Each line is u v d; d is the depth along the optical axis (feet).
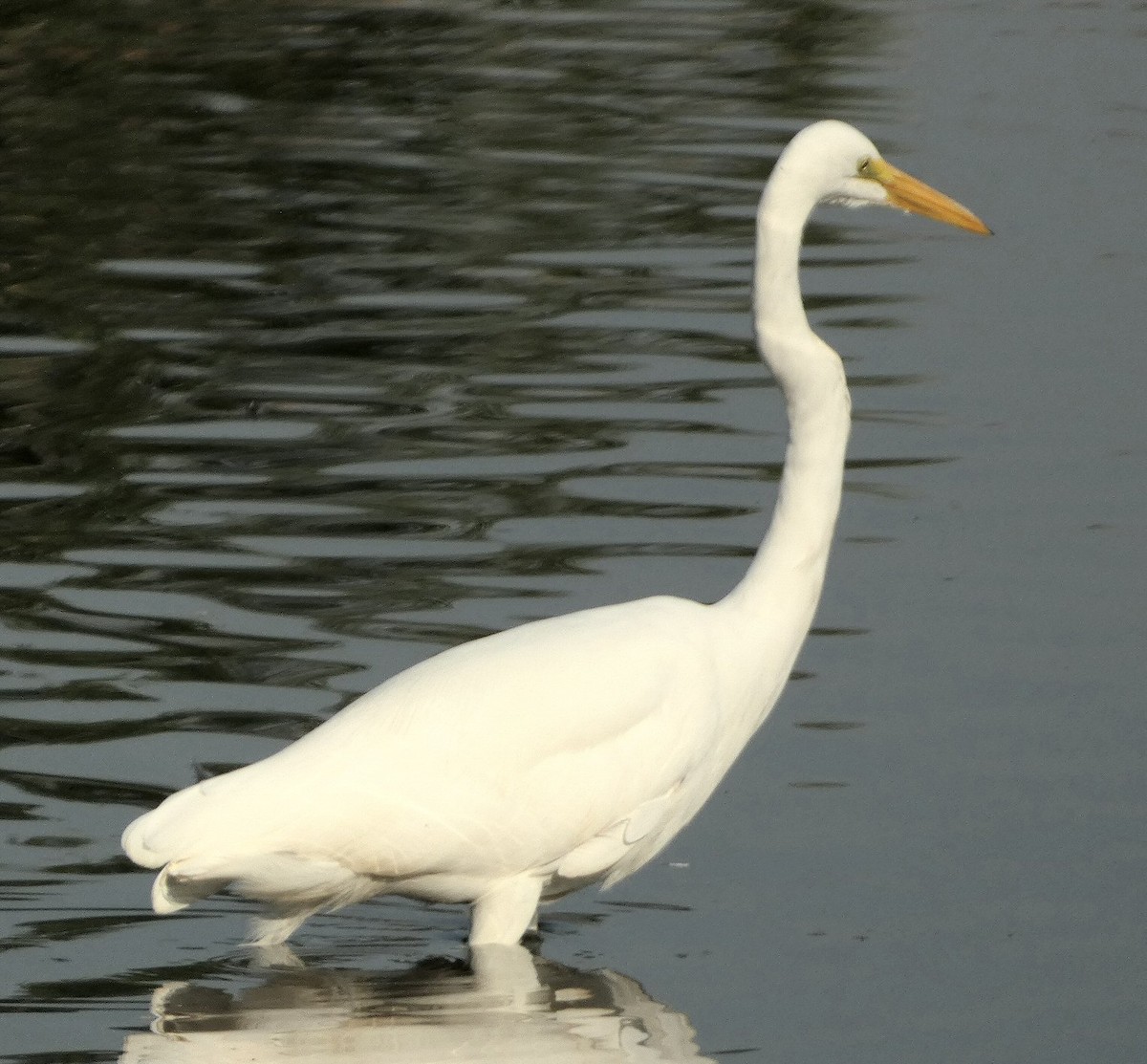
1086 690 37.04
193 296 58.54
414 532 42.96
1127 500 45.21
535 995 28.30
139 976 28.50
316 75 85.05
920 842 32.32
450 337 55.31
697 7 99.14
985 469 46.88
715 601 39.55
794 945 29.68
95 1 96.73
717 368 53.01
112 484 45.39
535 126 77.20
